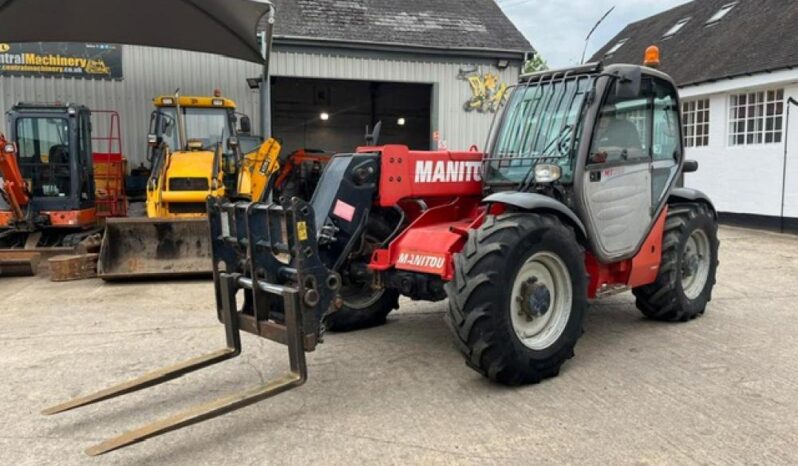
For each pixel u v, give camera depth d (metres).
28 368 3.97
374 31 12.61
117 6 8.88
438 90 12.81
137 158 11.62
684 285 4.96
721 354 4.10
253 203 3.40
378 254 4.13
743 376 3.69
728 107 12.15
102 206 9.71
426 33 12.94
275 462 2.73
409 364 3.98
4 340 4.61
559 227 3.64
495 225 3.48
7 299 6.07
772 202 11.11
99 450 2.55
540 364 3.56
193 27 9.66
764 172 11.27
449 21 13.59
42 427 3.12
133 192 10.78
